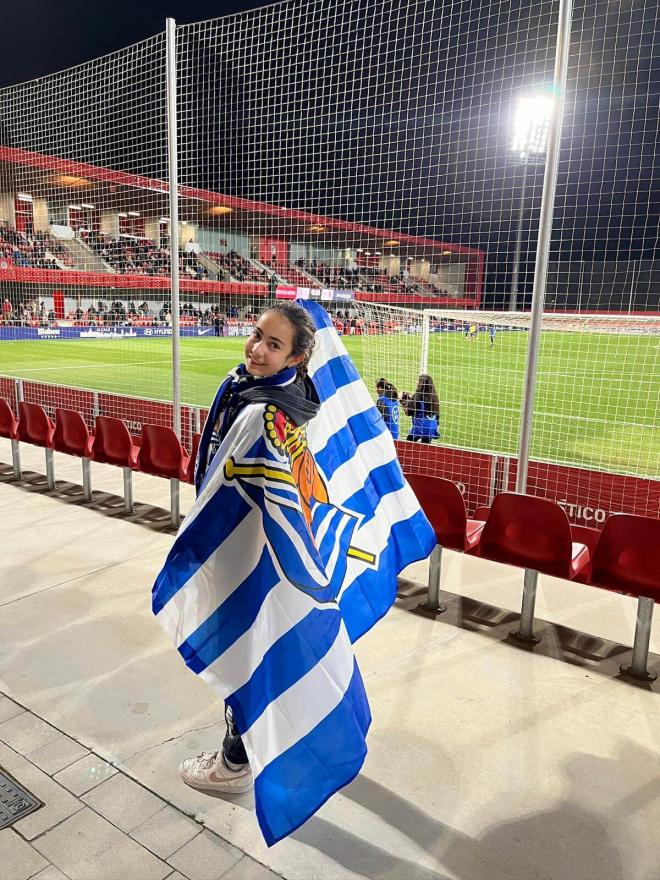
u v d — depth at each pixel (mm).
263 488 1724
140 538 4809
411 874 1988
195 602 1800
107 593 3873
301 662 1764
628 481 5008
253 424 1726
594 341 20438
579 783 2408
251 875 1963
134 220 23094
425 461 5922
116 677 3004
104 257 22672
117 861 1992
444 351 18734
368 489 2562
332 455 2426
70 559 4383
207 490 1780
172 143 5266
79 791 2279
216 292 24234
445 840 2123
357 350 17875
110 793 2273
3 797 2242
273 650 1756
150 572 4188
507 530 3477
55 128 10266
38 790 2279
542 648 3414
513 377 15914
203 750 2506
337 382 2492
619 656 3357
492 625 3656
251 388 1794
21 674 3012
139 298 23938
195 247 23797
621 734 2709
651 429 11156
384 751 2557
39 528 4980
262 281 22094
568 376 16328
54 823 2131
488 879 1979
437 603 3836
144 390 14172
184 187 9188
